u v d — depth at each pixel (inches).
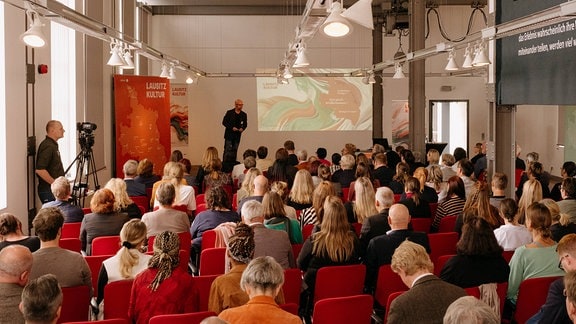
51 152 313.9
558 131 661.9
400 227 181.8
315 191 236.4
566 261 127.0
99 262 183.6
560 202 243.3
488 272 149.9
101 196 216.4
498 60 299.4
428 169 367.6
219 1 682.8
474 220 153.2
